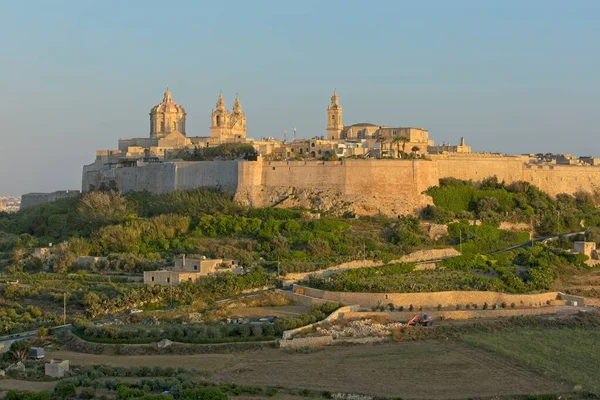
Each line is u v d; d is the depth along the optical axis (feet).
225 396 528.22
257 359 635.66
